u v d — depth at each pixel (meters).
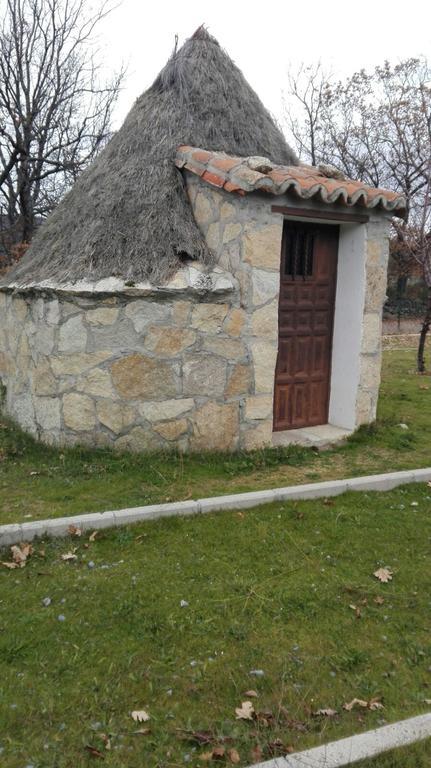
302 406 6.09
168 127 5.82
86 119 13.43
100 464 4.88
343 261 5.90
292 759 2.05
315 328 5.99
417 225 13.32
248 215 4.91
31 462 5.02
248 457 5.20
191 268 5.00
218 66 6.30
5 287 6.02
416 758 2.10
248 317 5.11
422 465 5.25
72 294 4.84
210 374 5.12
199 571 3.32
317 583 3.25
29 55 11.67
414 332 22.23
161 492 4.41
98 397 5.01
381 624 2.91
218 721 2.26
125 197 5.41
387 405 7.80
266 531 3.80
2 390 6.69
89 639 2.72
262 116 6.46
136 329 4.92
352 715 2.32
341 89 18.22
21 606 2.96
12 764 2.04
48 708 2.29
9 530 3.57
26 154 11.41
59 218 6.24
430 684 2.51
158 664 2.56
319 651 2.69
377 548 3.67
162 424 5.08
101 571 3.30
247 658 2.62
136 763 2.07
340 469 5.12
